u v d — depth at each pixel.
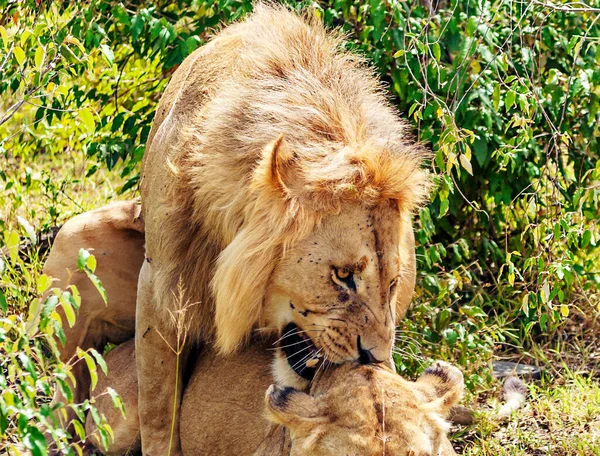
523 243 5.89
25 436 3.22
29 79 5.14
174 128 4.32
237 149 3.96
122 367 4.89
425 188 4.14
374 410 3.29
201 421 4.43
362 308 3.69
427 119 5.71
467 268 5.99
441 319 5.33
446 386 3.54
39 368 4.73
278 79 4.09
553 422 4.91
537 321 5.50
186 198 4.18
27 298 5.07
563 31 6.07
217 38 4.63
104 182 7.25
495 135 5.74
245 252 3.79
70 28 5.76
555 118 5.67
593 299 5.80
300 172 3.75
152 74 6.77
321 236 3.70
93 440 4.89
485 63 5.72
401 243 3.95
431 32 5.80
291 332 3.90
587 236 4.91
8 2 5.38
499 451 4.72
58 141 7.03
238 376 4.38
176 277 4.26
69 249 4.95
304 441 3.30
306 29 4.30
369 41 5.89
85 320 5.03
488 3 5.72
